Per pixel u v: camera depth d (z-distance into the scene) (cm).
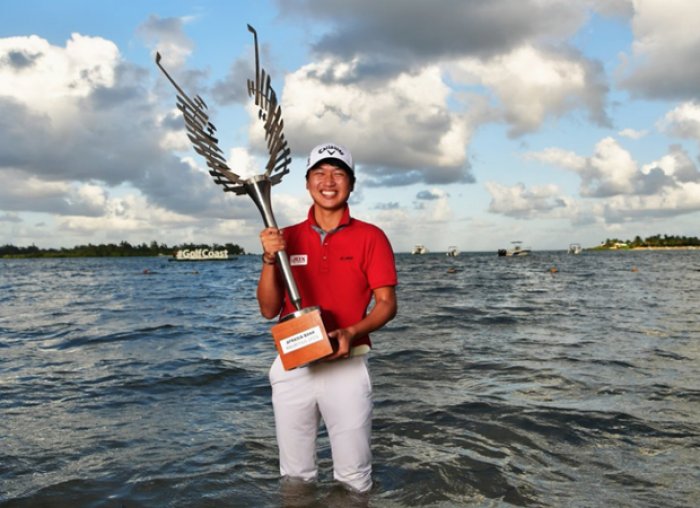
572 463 342
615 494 298
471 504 285
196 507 283
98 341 902
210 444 388
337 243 264
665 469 333
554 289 2211
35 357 758
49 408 491
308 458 284
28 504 292
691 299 1677
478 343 820
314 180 263
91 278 4347
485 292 2048
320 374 268
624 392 517
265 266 257
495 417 436
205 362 703
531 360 681
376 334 923
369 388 274
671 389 528
